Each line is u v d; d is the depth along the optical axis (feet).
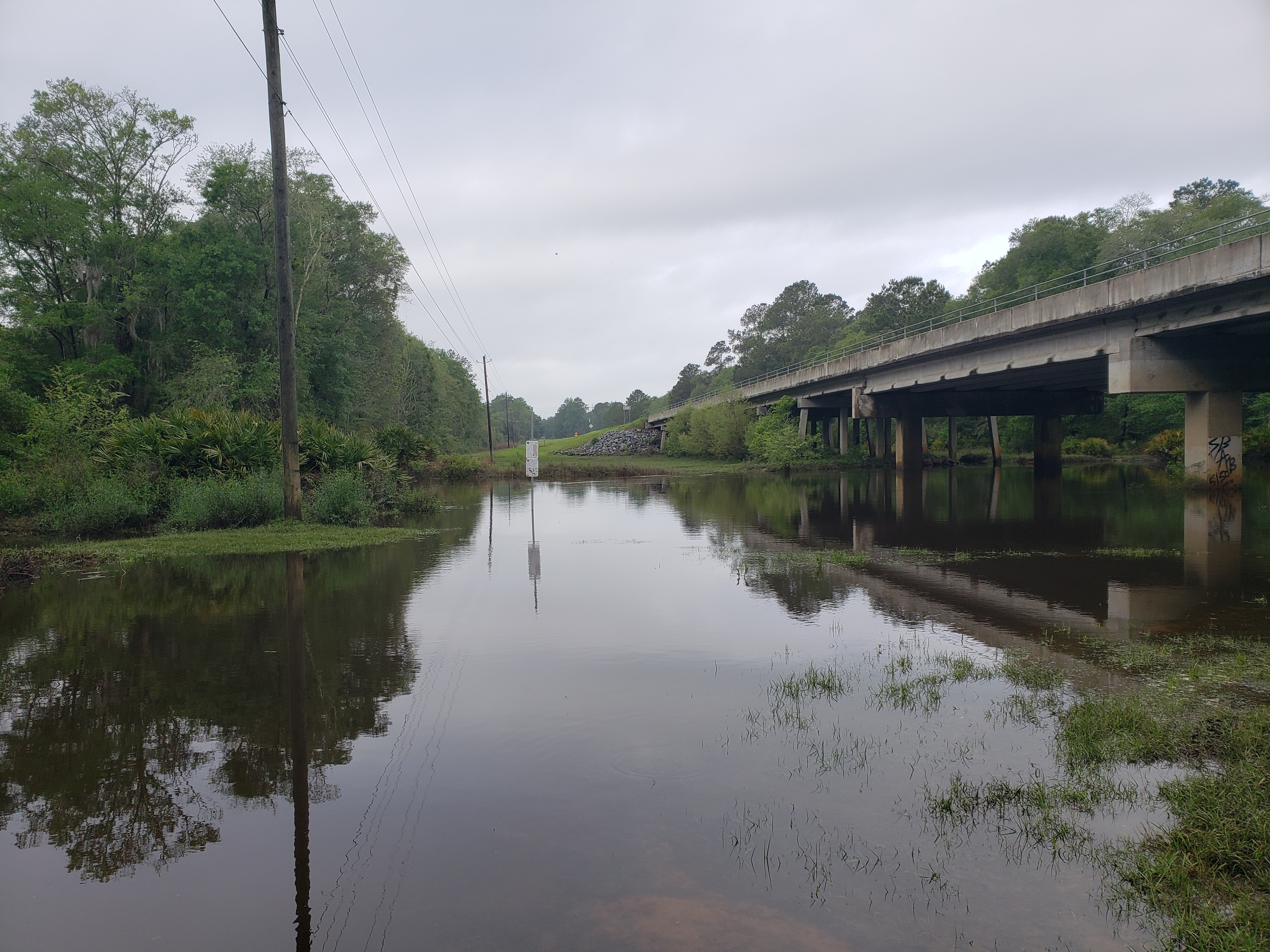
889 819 14.70
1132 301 75.66
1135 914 11.83
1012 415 153.58
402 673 23.94
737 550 51.90
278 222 60.75
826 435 220.43
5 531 60.54
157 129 123.54
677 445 236.43
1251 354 81.00
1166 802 15.23
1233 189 211.00
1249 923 11.34
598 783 16.22
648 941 11.13
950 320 146.61
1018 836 14.06
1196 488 81.97
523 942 11.14
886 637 28.37
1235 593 34.76
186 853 13.80
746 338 384.88
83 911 12.15
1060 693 21.77
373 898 12.32
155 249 118.83
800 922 11.58
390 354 180.45
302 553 50.21
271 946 11.16
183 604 34.19
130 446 69.46
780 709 20.63
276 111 58.34
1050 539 54.34
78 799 15.89
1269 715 18.88
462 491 121.08
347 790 16.06
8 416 77.71
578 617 31.68
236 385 114.01
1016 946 11.05
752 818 14.73
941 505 82.48
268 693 22.18
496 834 14.21
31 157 111.04
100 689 22.52
